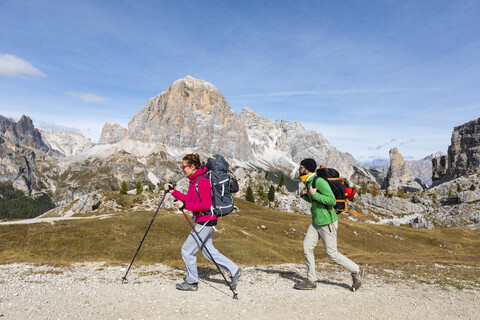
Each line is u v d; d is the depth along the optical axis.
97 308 5.91
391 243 72.44
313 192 7.81
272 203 145.38
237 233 48.41
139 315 5.66
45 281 8.09
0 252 30.11
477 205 150.50
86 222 41.66
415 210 170.38
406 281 10.91
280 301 7.11
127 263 12.84
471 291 9.31
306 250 8.44
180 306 6.29
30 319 5.09
